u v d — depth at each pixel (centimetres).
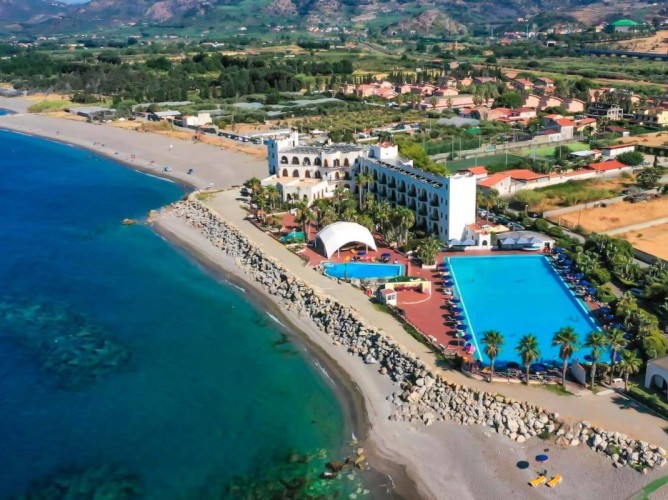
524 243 14988
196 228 17688
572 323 11425
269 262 14425
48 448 8744
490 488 7738
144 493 7925
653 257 14112
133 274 14700
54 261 15600
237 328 11975
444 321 11506
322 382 10112
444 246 15288
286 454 8538
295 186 18550
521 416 8725
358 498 7738
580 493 7544
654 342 9819
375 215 16188
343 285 13075
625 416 8594
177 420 9312
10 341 11581
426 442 8556
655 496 7375
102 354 11144
